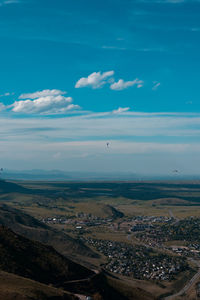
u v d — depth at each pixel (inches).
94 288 5895.7
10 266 5467.5
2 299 3567.9
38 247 6884.8
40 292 4114.2
